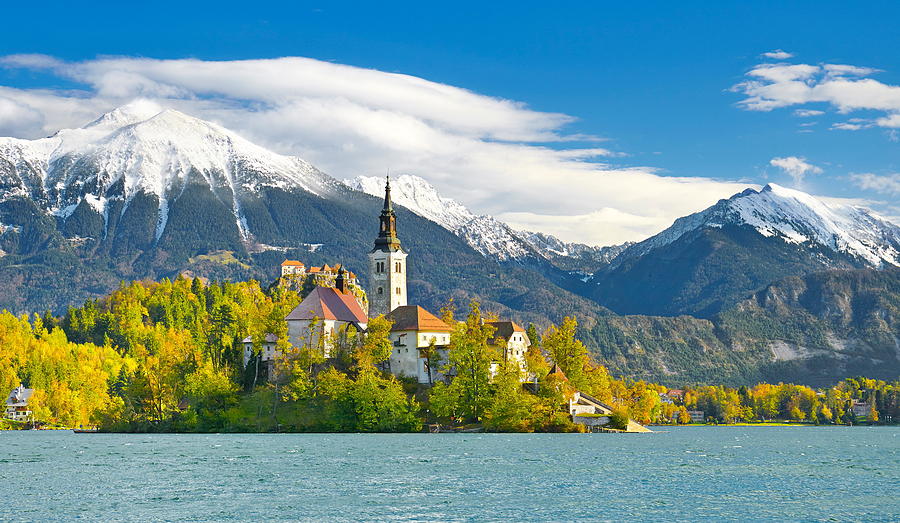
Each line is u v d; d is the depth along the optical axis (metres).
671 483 136.50
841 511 112.69
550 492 126.31
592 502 118.31
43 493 126.56
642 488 130.88
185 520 106.69
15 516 109.62
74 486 133.38
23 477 144.75
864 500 121.12
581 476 143.88
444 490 127.88
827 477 146.50
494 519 107.19
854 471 156.62
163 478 142.00
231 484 134.25
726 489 130.38
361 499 120.25
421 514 110.06
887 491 129.62
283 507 114.50
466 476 143.00
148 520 106.81
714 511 112.31
